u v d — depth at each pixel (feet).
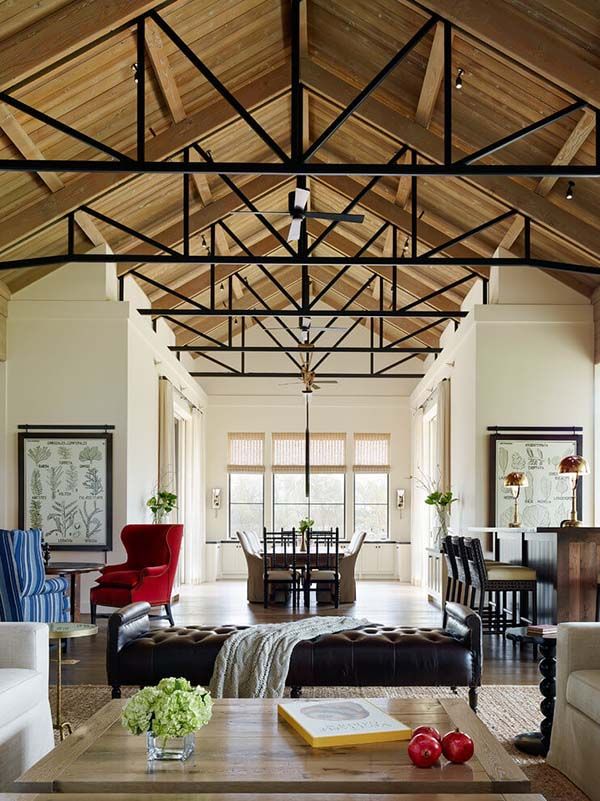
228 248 39.91
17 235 27.02
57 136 24.66
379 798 9.02
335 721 11.12
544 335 32.83
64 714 17.35
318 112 30.25
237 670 16.30
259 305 53.11
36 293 33.09
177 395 44.68
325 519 55.21
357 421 55.36
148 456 37.50
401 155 27.66
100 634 28.14
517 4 19.72
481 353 32.83
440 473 39.96
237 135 30.19
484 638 28.30
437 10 20.38
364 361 55.31
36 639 14.03
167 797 9.05
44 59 19.89
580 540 23.43
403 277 40.60
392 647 16.47
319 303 55.11
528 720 17.07
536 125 20.86
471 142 25.91
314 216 25.54
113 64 22.65
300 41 26.32
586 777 12.89
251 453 55.21
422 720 11.59
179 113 26.48
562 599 23.35
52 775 9.50
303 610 36.19
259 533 54.95
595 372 32.63
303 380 46.19
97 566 27.99
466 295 38.45
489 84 23.06
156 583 29.71
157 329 41.22
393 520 54.70
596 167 20.97
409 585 49.73
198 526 51.13
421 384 49.37
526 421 32.60
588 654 14.02
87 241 31.96
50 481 32.58
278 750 10.33
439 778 9.39
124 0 19.92
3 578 22.71
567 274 32.65
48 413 32.81
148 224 32.53
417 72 24.72
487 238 31.73
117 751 10.30
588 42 19.81
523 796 9.05
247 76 26.99
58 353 32.94
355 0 23.11
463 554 28.07
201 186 31.22
